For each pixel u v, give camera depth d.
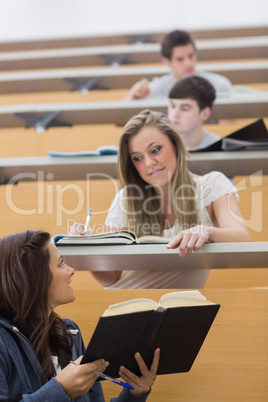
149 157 2.21
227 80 3.78
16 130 3.31
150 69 3.87
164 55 3.83
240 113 3.14
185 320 1.39
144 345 1.39
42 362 1.42
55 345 1.53
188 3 6.22
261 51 4.28
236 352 1.75
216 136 3.12
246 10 6.13
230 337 1.76
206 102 3.03
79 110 3.07
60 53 4.43
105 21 6.22
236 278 2.47
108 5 6.21
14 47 5.02
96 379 1.41
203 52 4.31
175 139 2.22
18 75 3.84
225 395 1.73
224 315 1.78
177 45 3.76
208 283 2.48
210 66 3.95
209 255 1.78
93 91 3.96
